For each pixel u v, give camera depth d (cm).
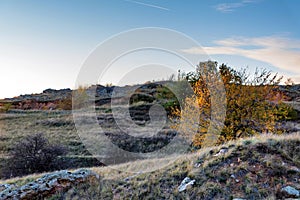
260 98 1346
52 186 873
